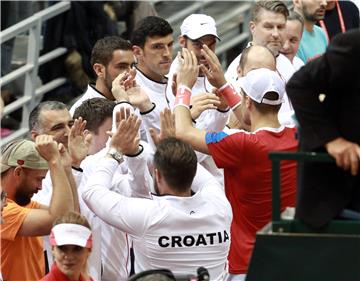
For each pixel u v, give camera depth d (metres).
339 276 16.48
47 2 36.03
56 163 21.52
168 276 17.94
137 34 26.78
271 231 16.77
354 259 16.47
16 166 22.16
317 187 16.77
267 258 16.62
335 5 32.88
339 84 16.44
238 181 21.91
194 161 21.19
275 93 21.70
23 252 22.34
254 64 24.83
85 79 35.12
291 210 17.78
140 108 24.72
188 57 23.22
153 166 22.05
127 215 21.05
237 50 38.09
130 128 21.67
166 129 22.27
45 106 24.33
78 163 22.45
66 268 20.27
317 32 31.94
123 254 22.70
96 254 22.38
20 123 35.16
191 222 21.09
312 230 16.67
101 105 23.88
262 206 21.91
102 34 35.03
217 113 24.50
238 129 24.33
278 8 28.25
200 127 24.66
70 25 34.84
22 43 37.50
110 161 21.59
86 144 22.59
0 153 23.53
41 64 35.03
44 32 35.53
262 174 21.66
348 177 16.77
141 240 21.12
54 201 21.41
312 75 16.52
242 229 22.23
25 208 21.81
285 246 16.59
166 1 38.94
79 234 20.22
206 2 37.72
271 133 21.67
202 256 21.22
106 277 22.77
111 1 35.25
